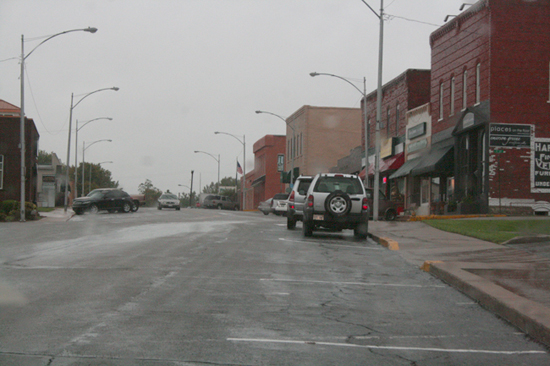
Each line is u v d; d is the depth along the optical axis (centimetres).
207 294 876
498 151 2736
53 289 891
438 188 3475
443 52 3353
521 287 905
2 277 1003
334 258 1359
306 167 6331
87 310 750
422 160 3503
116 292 874
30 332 638
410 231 2027
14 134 3822
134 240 1716
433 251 1461
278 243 1681
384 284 1012
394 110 4228
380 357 581
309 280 1031
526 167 2753
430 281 1051
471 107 2917
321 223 1844
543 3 2773
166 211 4903
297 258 1341
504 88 2752
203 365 538
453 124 3209
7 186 3794
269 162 7769
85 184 11350
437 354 597
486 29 2800
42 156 11894
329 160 6378
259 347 602
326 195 1834
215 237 1842
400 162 3966
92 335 630
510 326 721
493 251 1423
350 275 1105
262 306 802
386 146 4266
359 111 6450
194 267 1150
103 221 2894
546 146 2762
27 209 3098
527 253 1364
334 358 572
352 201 1842
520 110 2755
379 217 3194
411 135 3819
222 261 1252
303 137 6412
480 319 755
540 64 2773
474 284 907
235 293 890
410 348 616
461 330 698
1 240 1706
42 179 6400
